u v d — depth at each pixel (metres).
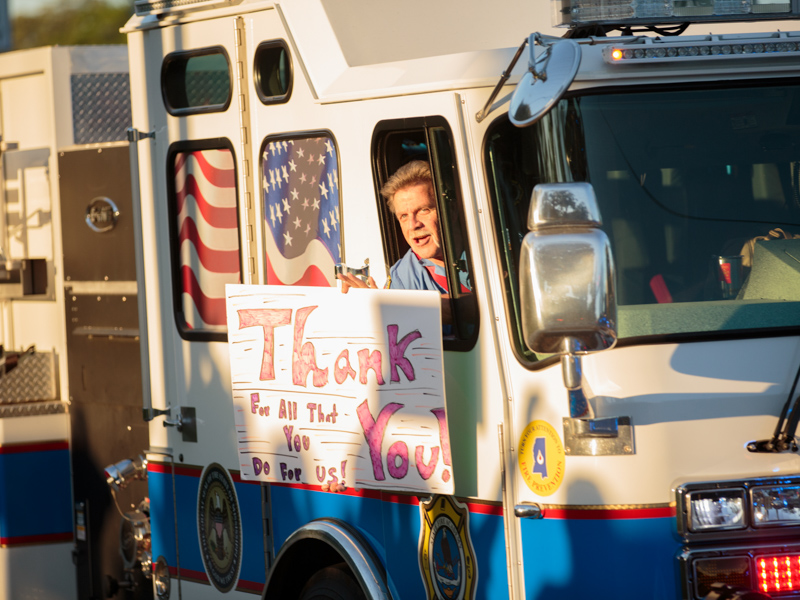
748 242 14.22
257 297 16.84
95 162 22.09
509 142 14.02
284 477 16.83
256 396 17.05
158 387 19.81
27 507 23.50
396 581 15.57
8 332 25.34
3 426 23.38
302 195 16.83
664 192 13.98
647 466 13.14
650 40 13.85
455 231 14.81
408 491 15.20
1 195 25.61
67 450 23.53
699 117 14.18
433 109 14.66
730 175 14.28
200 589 19.11
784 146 14.56
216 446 18.50
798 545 13.42
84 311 22.62
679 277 13.90
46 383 24.08
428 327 14.64
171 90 19.17
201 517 18.98
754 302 14.02
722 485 13.20
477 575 14.41
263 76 17.45
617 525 13.16
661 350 13.44
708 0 14.43
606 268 12.23
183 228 19.14
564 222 12.26
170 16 18.89
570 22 14.30
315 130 16.45
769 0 14.66
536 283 12.28
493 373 14.16
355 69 16.05
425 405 14.77
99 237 22.08
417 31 16.94
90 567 23.00
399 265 15.48
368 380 15.44
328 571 16.94
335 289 15.77
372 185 15.63
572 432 13.27
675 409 13.24
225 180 18.25
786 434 13.40
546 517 13.59
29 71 24.69
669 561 13.17
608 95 13.89
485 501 14.34
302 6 16.86
